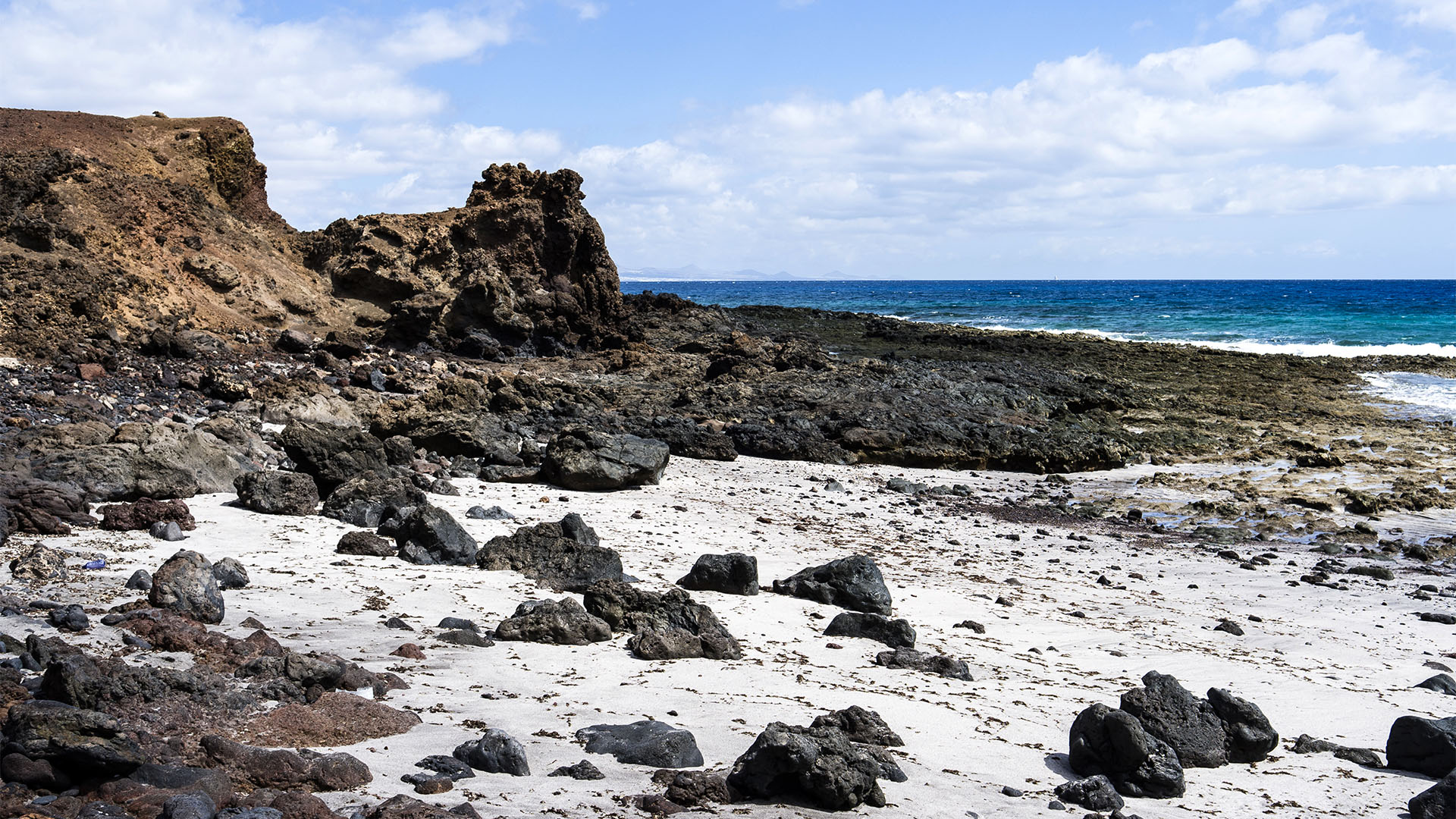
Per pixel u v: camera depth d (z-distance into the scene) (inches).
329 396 1152.2
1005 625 569.0
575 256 2095.2
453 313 1847.9
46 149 1616.6
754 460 1195.9
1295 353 2529.5
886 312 4318.4
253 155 2070.6
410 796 251.4
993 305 5049.2
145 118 1973.4
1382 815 331.6
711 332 2261.3
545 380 1331.2
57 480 649.6
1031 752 358.0
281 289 1775.3
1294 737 416.5
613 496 890.7
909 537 823.7
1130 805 320.2
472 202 2039.9
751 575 574.6
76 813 224.1
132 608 394.0
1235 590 713.0
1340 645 582.2
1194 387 1802.4
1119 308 4562.0
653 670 408.5
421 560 574.6
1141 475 1196.5
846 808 281.0
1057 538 871.1
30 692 278.4
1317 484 1113.4
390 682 346.9
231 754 254.1
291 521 650.8
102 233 1547.7
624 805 262.2
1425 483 1110.4
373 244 1914.4
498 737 281.7
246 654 340.5
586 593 480.4
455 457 973.2
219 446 746.8
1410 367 2145.7
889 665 455.2
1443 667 539.2
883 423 1275.8
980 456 1234.6
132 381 1192.8
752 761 281.9
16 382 1086.4
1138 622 605.9
